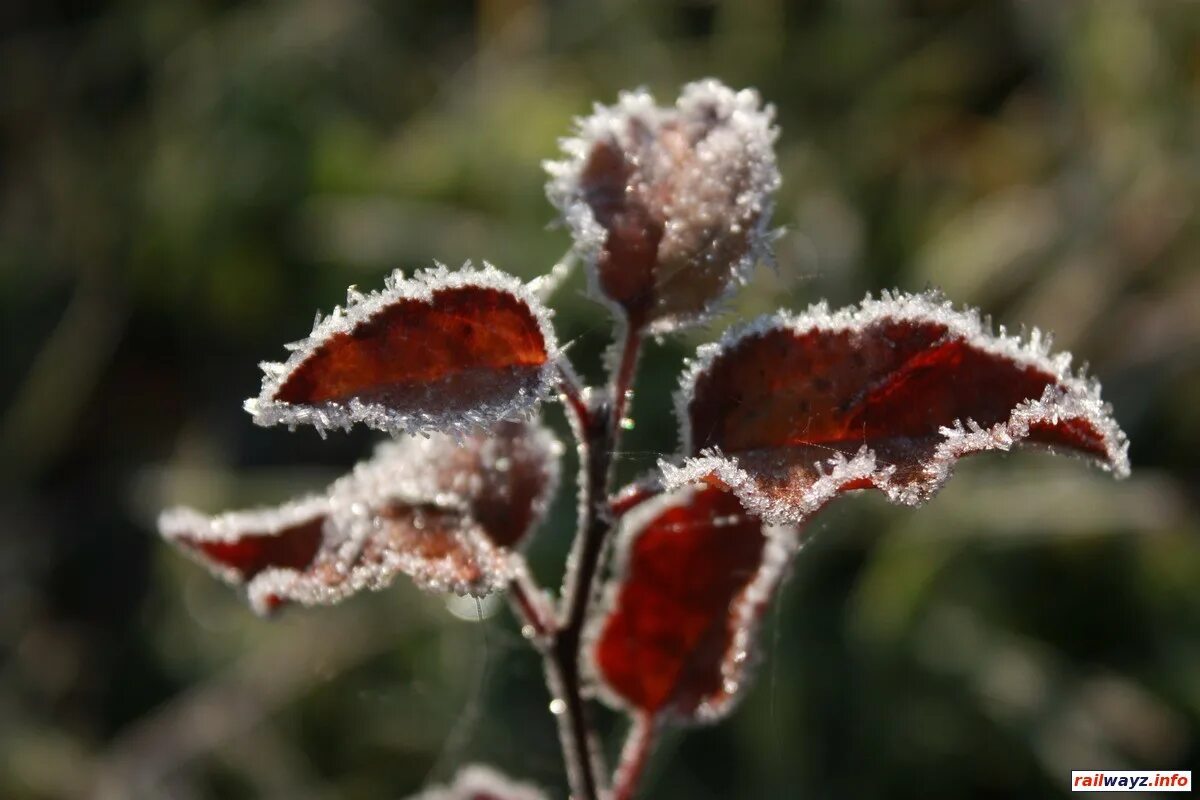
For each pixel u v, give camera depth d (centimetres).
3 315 65
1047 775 43
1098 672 45
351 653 51
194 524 28
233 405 61
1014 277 52
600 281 27
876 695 46
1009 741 44
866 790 44
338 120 63
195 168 63
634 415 49
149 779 48
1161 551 46
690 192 27
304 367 25
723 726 46
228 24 68
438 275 25
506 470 28
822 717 46
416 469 28
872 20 61
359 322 25
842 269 52
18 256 66
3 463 62
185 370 64
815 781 45
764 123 27
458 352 25
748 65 61
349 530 27
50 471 62
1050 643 46
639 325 27
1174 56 54
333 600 27
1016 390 26
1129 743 43
